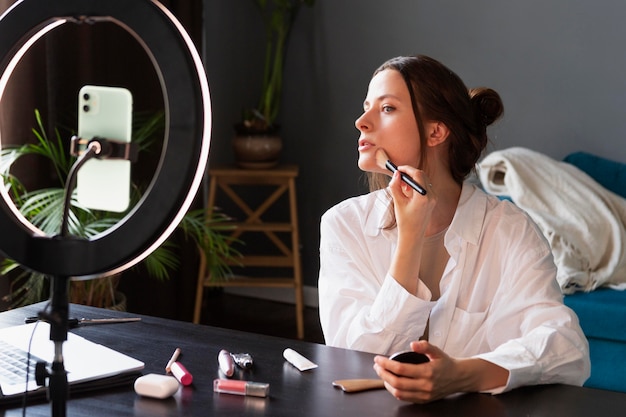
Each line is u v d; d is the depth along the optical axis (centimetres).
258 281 382
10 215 97
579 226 304
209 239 306
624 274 302
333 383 123
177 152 92
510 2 369
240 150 384
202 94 92
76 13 96
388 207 156
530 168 324
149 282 361
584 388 126
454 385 120
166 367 128
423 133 148
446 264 158
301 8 405
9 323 151
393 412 113
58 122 300
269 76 413
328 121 407
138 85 336
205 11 421
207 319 389
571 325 138
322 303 160
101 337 143
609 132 360
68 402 116
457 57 381
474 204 156
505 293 149
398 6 388
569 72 363
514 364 125
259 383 119
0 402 114
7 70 103
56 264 95
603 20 355
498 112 157
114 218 277
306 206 418
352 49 399
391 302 142
